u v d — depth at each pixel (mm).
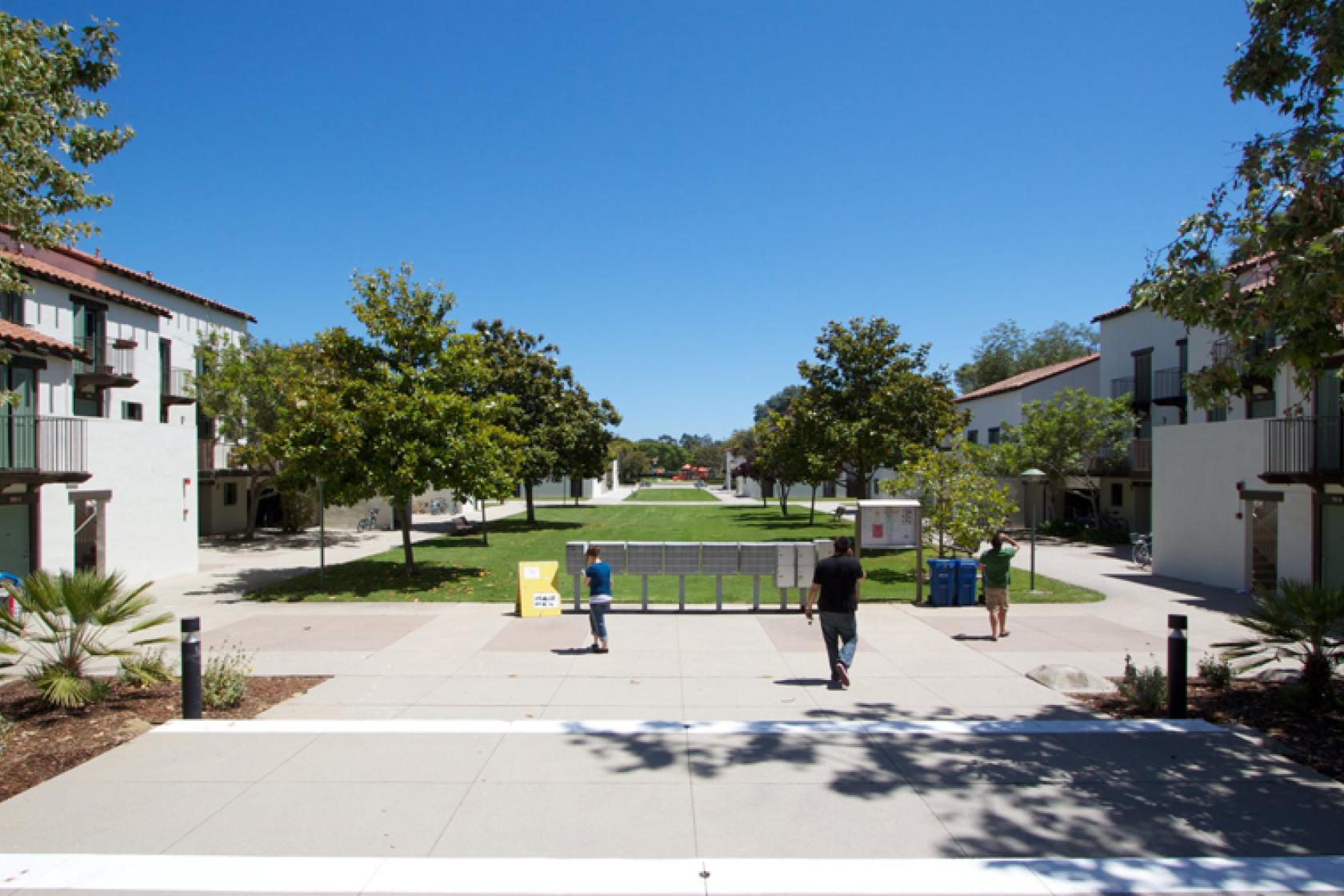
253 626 12469
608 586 10539
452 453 16875
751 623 12492
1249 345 7590
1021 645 11070
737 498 65688
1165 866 4453
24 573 15812
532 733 6863
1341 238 6344
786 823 5035
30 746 6574
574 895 4176
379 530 34781
